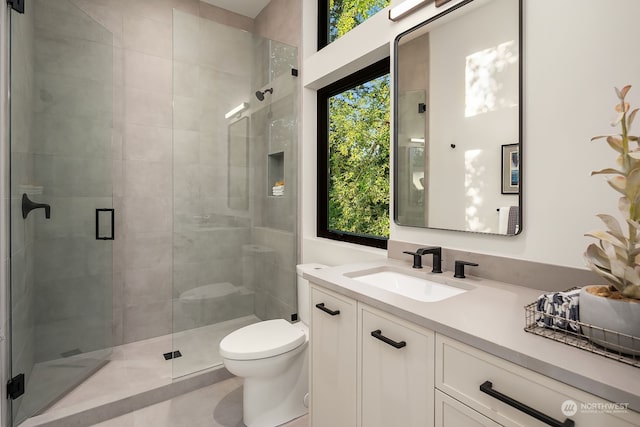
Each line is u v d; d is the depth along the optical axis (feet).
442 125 4.83
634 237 2.20
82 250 6.92
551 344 2.34
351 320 3.87
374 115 6.95
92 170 7.10
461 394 2.68
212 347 7.25
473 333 2.53
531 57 3.81
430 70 5.01
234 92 7.64
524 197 3.87
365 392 3.67
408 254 5.22
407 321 3.15
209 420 5.82
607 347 2.19
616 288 2.35
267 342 5.52
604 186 3.27
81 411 5.70
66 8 6.68
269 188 8.16
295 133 8.48
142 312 8.55
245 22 10.00
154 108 8.61
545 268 3.66
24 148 5.79
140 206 8.47
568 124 3.51
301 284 6.98
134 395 6.16
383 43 5.86
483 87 4.31
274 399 5.68
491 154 4.22
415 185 5.27
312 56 7.89
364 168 7.25
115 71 8.09
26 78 5.85
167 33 8.78
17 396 5.39
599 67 3.28
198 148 7.24
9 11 5.31
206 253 7.30
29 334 5.92
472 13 4.44
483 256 4.26
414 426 3.10
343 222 7.90
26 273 5.87
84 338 6.87
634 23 3.05
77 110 6.88
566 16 3.51
